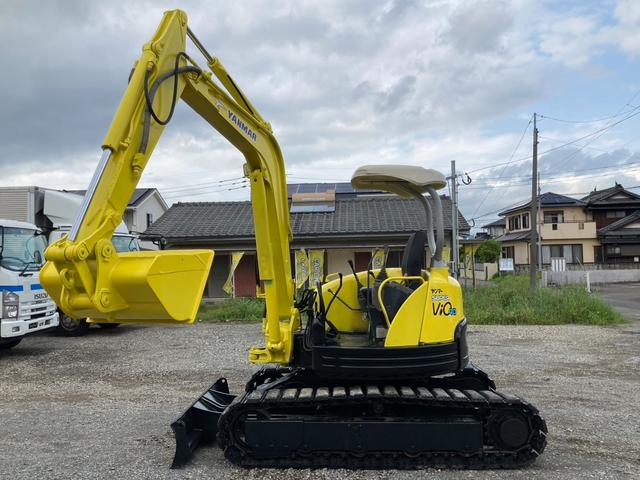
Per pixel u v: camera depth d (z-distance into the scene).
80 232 3.37
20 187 13.23
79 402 6.62
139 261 3.41
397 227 19.17
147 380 7.80
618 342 10.65
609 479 4.10
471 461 4.36
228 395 5.61
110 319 3.51
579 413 5.82
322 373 4.53
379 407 4.54
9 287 9.44
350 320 5.46
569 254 39.38
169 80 3.97
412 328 4.52
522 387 6.99
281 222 5.17
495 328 12.65
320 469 4.39
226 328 13.49
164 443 5.05
